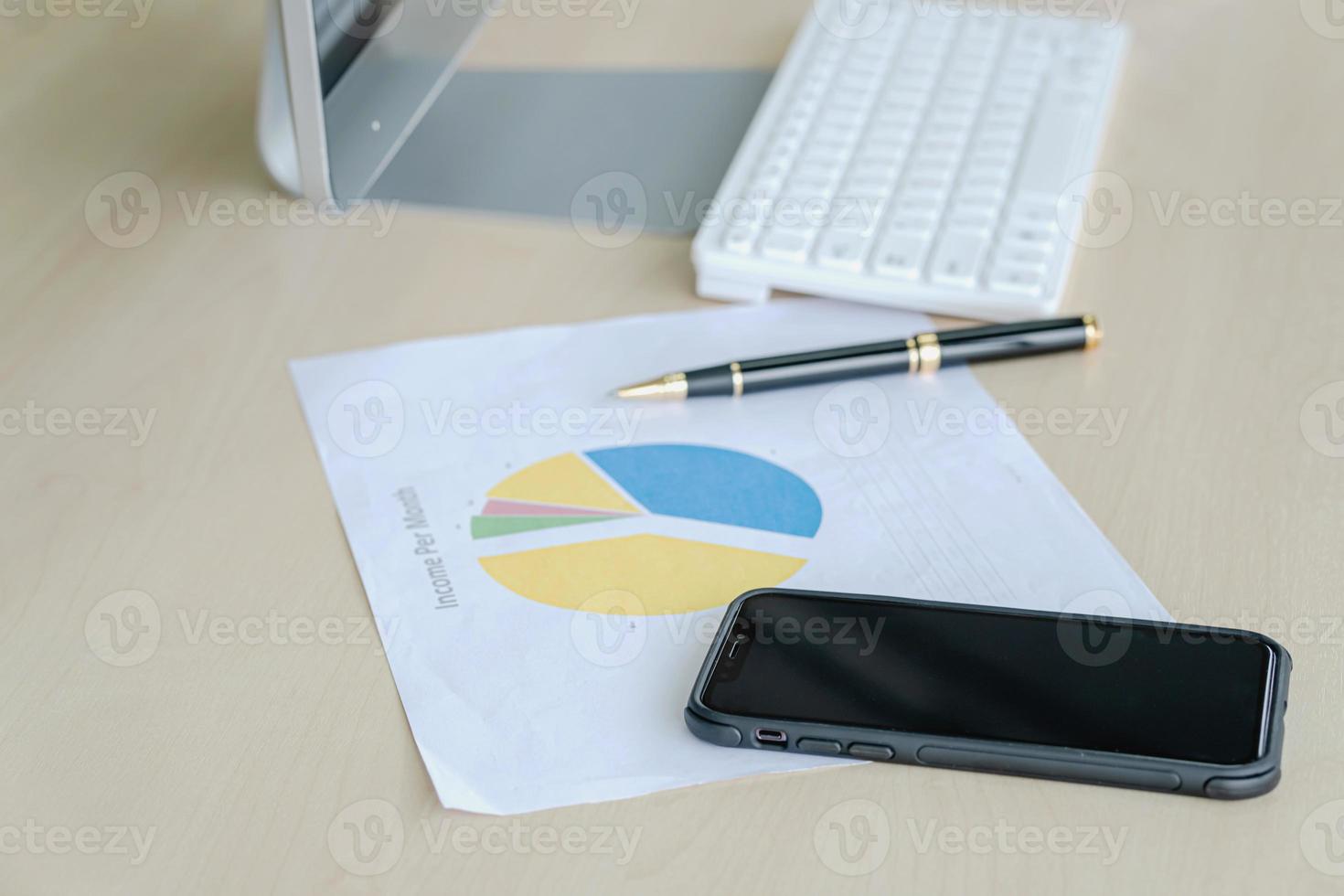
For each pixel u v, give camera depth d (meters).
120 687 0.54
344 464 0.65
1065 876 0.46
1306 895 0.45
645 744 0.51
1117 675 0.51
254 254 0.78
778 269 0.74
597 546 0.60
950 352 0.70
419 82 0.82
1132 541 0.59
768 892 0.46
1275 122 0.88
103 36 0.96
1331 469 0.63
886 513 0.62
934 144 0.81
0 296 0.75
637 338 0.73
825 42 0.90
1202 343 0.71
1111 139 0.86
